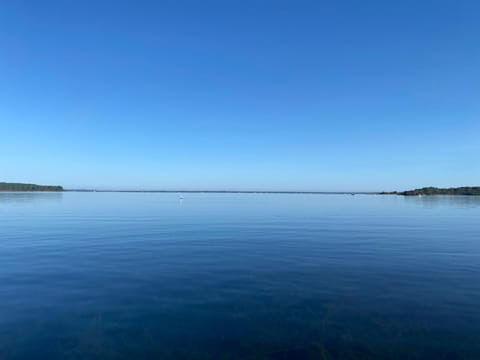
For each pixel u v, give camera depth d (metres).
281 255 18.56
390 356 7.67
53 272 14.75
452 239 24.62
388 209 62.84
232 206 73.31
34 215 44.81
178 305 10.67
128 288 12.41
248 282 13.19
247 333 8.76
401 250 20.19
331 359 7.59
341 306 10.57
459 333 8.69
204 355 7.77
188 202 94.75
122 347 8.10
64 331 8.91
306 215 48.22
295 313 10.01
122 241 23.39
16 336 8.64
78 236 25.66
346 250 20.12
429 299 11.21
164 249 20.39
